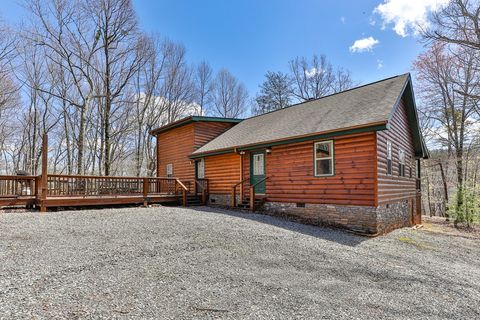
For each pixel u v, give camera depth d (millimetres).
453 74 17578
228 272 4398
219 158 13938
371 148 8406
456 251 7637
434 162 20812
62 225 7031
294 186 10375
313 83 34094
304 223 9289
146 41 22875
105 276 3951
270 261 5055
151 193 13375
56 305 3072
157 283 3830
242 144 11898
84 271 4086
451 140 18906
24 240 5516
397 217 10367
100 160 23062
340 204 9039
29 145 25984
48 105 25562
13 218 7770
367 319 3266
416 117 12305
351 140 8875
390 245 7301
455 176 20312
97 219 8055
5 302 3064
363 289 4152
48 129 25781
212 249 5492
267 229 7648
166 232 6621
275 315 3180
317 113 11312
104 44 19359
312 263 5133
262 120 14906
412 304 3791
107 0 19016
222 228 7336
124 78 21812
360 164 8625
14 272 3908
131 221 7883
